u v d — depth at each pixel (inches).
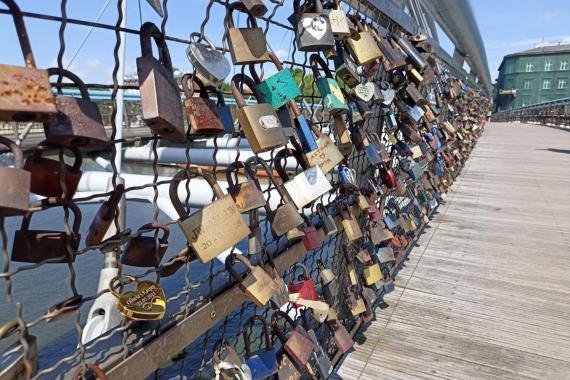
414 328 107.2
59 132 26.4
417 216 165.8
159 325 39.1
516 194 267.7
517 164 399.2
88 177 168.2
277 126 45.2
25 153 26.8
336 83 66.9
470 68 596.4
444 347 99.1
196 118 38.7
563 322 110.9
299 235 58.8
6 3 25.0
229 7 43.2
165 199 151.4
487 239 178.4
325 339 87.5
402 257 143.1
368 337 102.7
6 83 23.5
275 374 57.0
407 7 163.2
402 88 107.0
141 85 31.8
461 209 227.8
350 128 80.3
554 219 209.9
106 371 33.9
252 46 44.2
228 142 284.0
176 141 38.0
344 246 88.8
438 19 273.9
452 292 127.6
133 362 36.3
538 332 106.0
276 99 51.3
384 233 97.3
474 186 290.5
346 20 65.1
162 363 39.7
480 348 99.0
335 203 80.6
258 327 120.3
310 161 60.4
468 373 90.0
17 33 25.6
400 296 124.4
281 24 55.2
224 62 39.1
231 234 40.7
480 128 727.1
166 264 39.5
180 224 38.6
